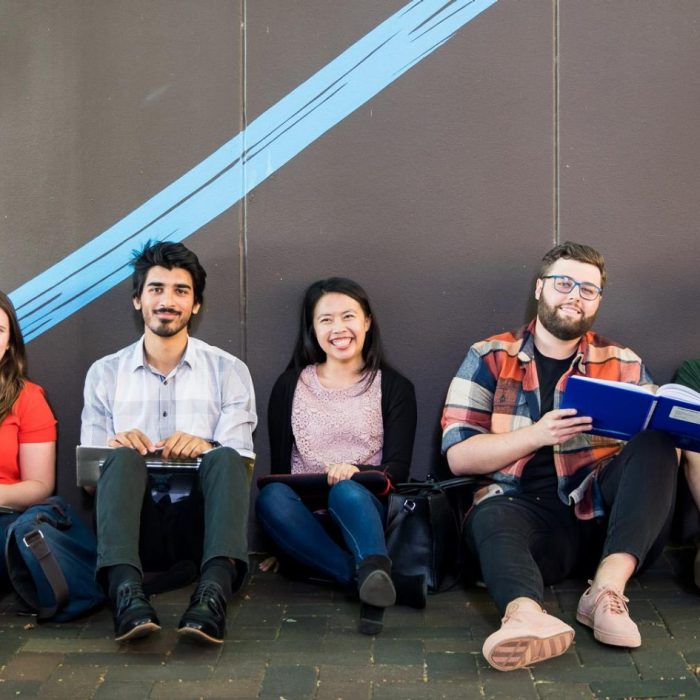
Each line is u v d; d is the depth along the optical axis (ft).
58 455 13.89
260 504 12.05
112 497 10.68
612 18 13.51
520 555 10.65
